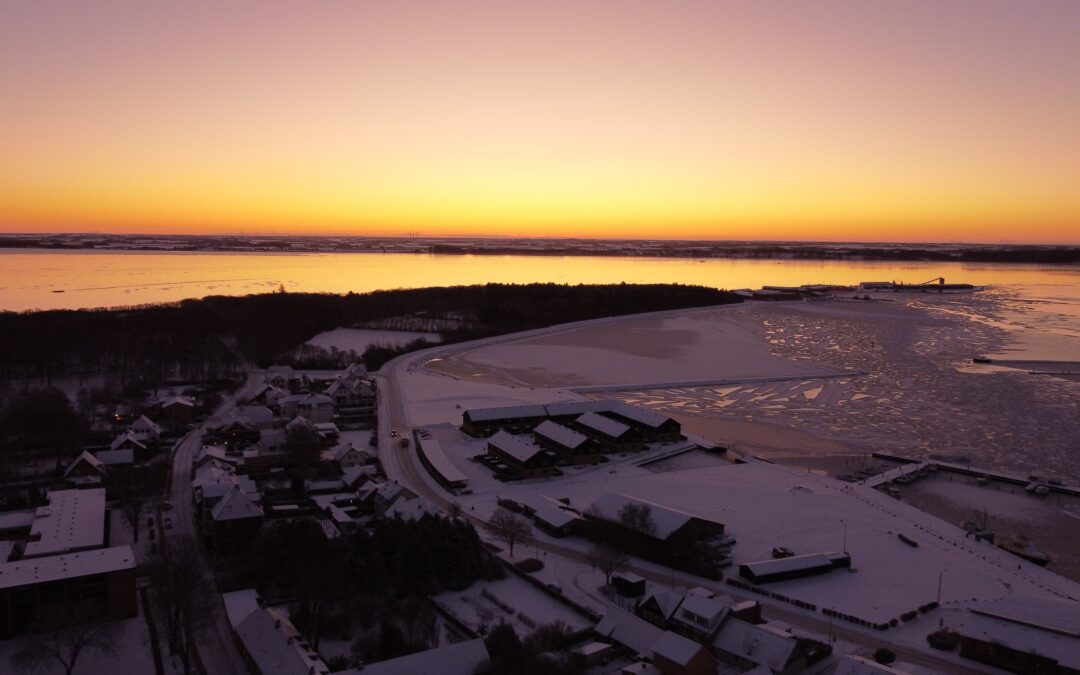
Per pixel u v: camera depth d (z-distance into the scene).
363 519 101.12
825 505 113.56
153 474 114.06
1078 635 69.19
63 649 67.25
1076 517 113.75
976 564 94.62
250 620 69.12
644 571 90.69
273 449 122.75
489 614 77.12
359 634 71.50
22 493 108.88
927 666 69.94
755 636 69.62
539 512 105.12
